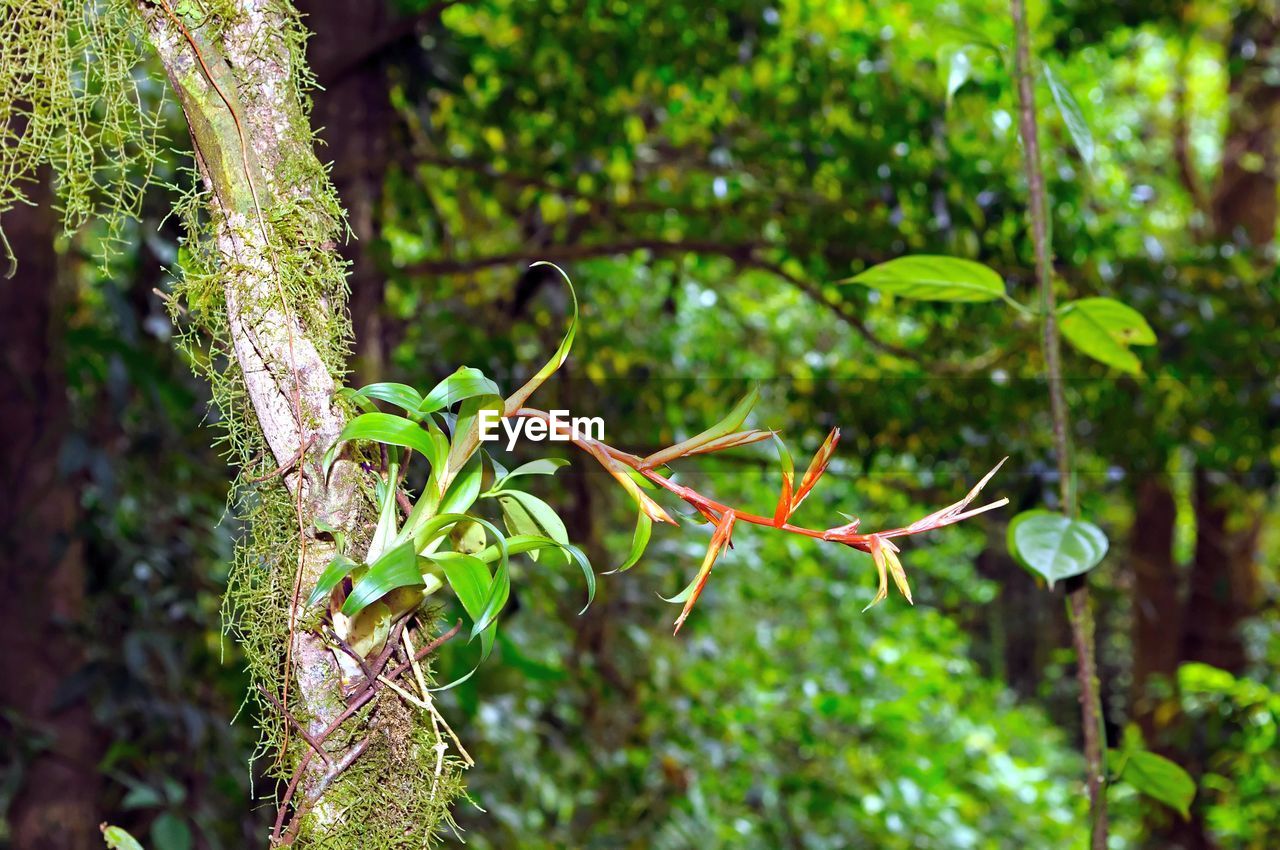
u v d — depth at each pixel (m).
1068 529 1.51
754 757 4.27
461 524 1.21
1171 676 5.57
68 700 2.37
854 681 4.89
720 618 4.73
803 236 3.36
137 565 2.67
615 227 3.59
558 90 3.25
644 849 3.58
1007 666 8.86
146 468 2.80
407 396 1.19
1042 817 5.45
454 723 2.93
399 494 1.21
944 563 5.86
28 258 2.51
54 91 1.30
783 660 5.04
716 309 4.77
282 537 1.23
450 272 3.11
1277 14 4.66
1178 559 7.25
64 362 2.56
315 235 1.23
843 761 4.59
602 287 4.15
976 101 3.34
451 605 1.92
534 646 3.43
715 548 1.18
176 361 2.85
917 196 3.19
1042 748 6.88
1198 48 5.56
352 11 2.58
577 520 3.91
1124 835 5.18
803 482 1.19
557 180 3.51
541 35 3.21
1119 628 7.64
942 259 1.55
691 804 3.83
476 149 3.43
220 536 2.84
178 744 2.72
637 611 4.23
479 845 3.00
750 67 3.24
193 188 1.24
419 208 3.45
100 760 2.57
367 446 1.23
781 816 4.18
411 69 2.81
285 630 1.22
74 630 2.51
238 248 1.21
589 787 3.78
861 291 3.32
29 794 2.49
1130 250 4.08
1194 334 3.09
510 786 3.36
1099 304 1.58
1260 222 5.67
